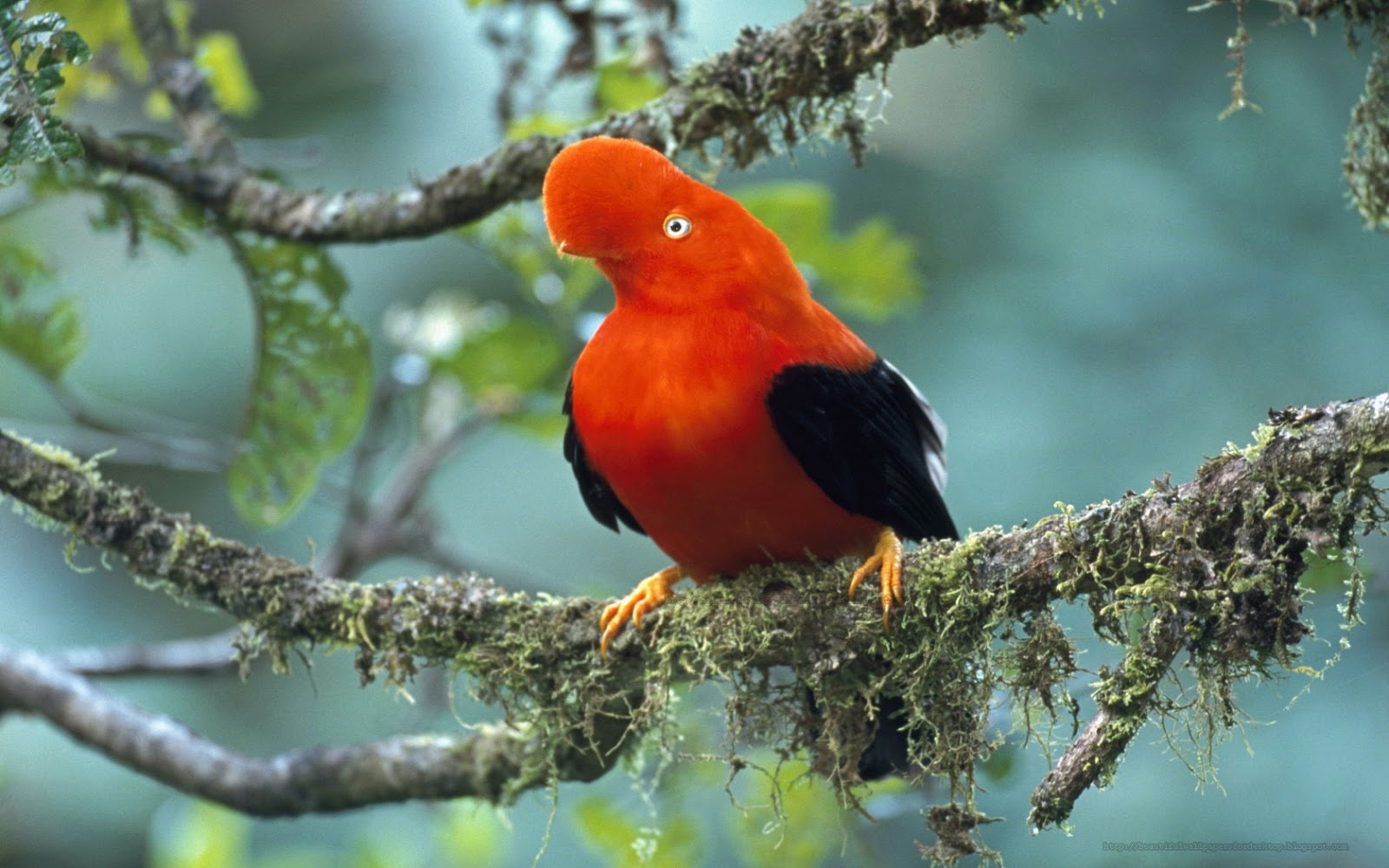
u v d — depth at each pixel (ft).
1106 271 52.16
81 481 22.93
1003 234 54.39
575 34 30.48
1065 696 19.80
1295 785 42.50
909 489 24.99
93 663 32.65
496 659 22.75
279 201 27.78
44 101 19.25
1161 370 50.55
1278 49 53.21
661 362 22.72
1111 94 55.31
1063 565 19.30
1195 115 53.78
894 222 55.26
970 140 56.03
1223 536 18.03
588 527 59.26
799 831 30.81
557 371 37.58
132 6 29.60
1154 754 43.96
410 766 28.12
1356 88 52.01
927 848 20.51
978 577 20.01
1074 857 43.24
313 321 29.76
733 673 22.25
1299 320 50.11
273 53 63.36
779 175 56.29
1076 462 49.78
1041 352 51.78
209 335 59.57
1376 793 41.70
